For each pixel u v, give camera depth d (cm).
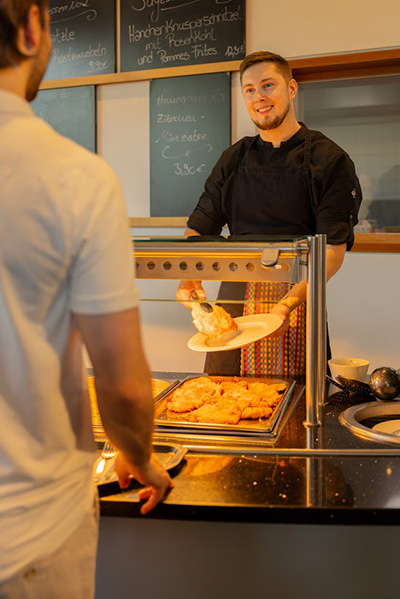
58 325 70
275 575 104
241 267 114
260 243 112
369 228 319
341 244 208
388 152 314
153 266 119
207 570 105
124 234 71
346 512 93
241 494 99
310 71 316
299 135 223
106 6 331
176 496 98
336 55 302
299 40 307
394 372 151
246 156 232
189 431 127
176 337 341
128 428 77
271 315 155
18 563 66
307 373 133
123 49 331
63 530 72
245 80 218
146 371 74
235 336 153
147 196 340
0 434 66
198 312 150
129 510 96
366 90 314
